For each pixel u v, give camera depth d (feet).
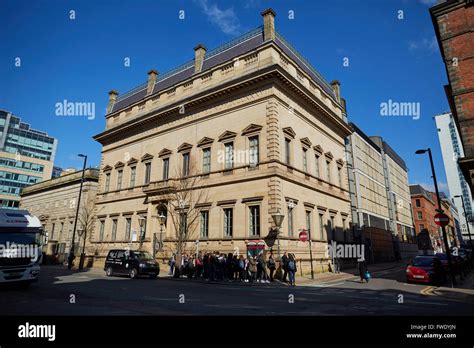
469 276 77.87
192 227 87.35
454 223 361.51
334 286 58.13
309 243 76.18
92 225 125.70
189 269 74.64
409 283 62.90
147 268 72.74
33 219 50.44
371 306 35.14
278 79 81.00
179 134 100.94
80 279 67.21
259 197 74.90
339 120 110.52
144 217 103.45
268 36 85.25
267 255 70.33
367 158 152.97
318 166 97.91
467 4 49.80
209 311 30.50
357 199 130.93
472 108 46.50
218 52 101.04
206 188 87.40
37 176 289.74
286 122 83.46
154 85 122.52
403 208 202.18
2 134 281.33
